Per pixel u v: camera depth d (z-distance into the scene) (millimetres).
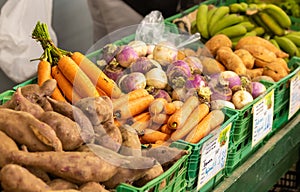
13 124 1337
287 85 2205
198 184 1646
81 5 3432
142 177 1409
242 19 2697
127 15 3268
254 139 1944
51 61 1771
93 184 1315
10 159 1275
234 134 1846
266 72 2295
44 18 2904
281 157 2215
